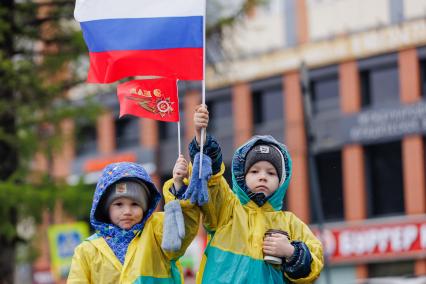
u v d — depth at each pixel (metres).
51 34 24.72
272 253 8.58
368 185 45.41
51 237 30.28
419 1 43.97
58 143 25.30
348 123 45.53
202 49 9.22
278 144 9.09
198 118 8.48
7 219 23.03
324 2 46.72
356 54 45.53
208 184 8.55
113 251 8.88
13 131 24.23
